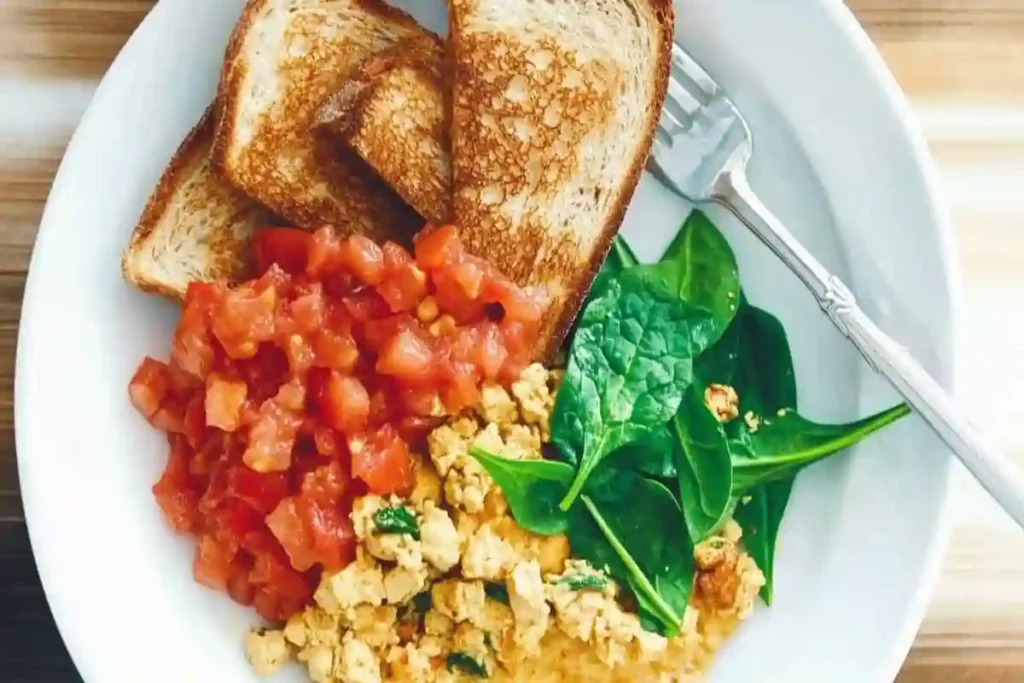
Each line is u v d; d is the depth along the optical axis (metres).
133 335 0.54
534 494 0.52
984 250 0.58
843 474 0.54
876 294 0.54
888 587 0.54
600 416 0.53
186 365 0.52
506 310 0.53
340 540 0.52
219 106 0.53
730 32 0.54
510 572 0.51
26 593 0.57
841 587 0.54
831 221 0.54
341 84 0.54
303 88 0.54
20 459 0.53
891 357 0.52
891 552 0.54
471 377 0.52
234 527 0.52
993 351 0.58
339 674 0.52
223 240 0.55
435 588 0.52
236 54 0.53
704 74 0.55
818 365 0.55
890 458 0.54
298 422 0.51
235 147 0.53
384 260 0.52
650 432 0.53
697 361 0.55
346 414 0.51
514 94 0.54
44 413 0.54
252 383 0.52
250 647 0.53
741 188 0.54
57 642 0.57
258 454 0.51
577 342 0.54
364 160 0.54
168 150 0.54
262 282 0.52
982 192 0.58
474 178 0.54
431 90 0.54
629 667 0.52
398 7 0.55
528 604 0.51
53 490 0.53
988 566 0.58
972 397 0.58
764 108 0.55
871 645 0.54
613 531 0.53
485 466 0.52
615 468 0.54
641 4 0.54
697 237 0.55
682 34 0.55
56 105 0.57
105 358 0.54
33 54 0.57
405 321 0.52
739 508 0.55
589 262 0.55
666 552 0.53
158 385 0.54
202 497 0.53
